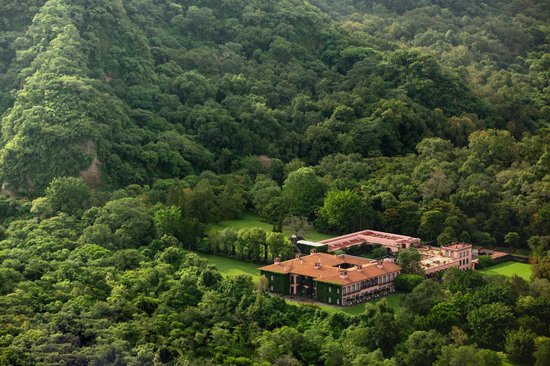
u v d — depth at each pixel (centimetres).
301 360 19350
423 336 19325
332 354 19112
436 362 18525
